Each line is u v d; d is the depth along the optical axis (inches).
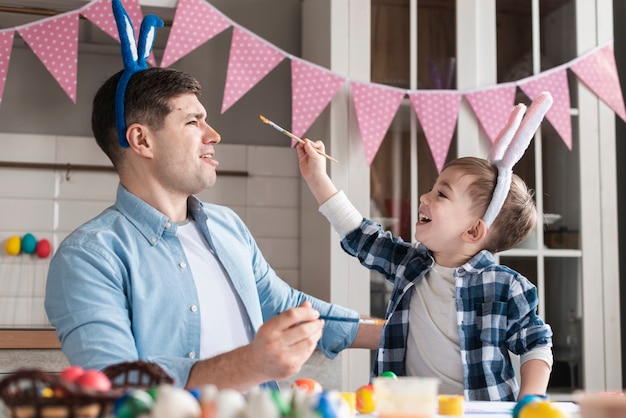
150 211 61.5
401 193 105.0
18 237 108.0
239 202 116.2
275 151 117.6
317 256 108.1
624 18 121.6
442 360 66.2
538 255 107.5
